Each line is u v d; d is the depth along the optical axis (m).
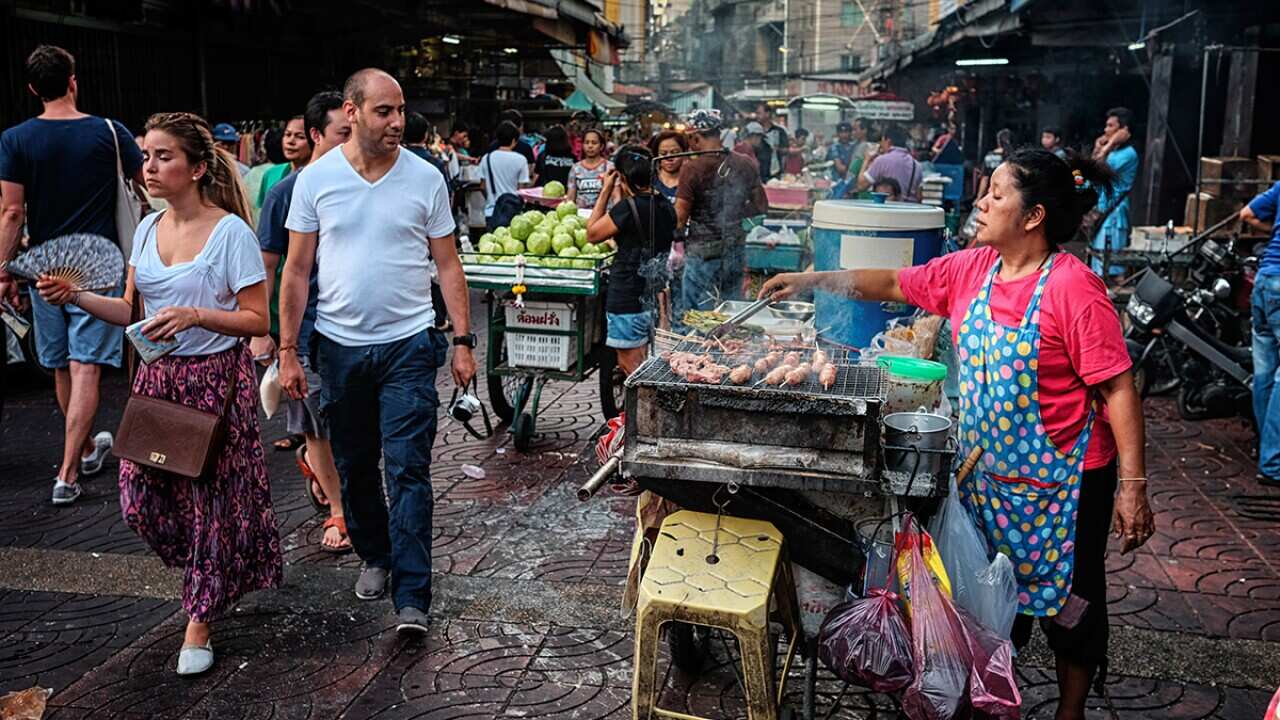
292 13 13.15
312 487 5.23
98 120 5.62
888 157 11.59
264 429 6.80
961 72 23.30
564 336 6.13
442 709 3.53
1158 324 7.05
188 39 11.80
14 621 4.17
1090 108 18.66
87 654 3.91
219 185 3.86
